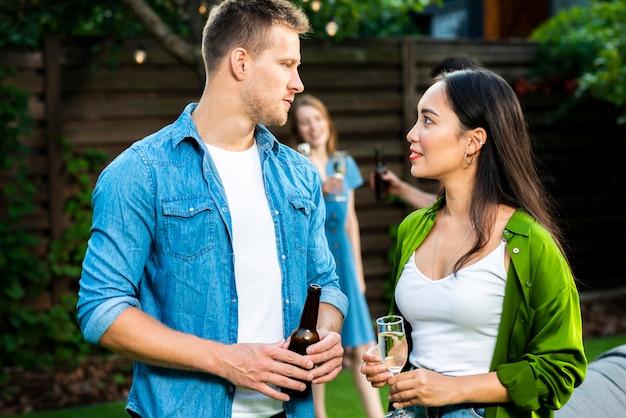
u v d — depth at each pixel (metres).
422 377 1.87
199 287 1.96
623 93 5.77
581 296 6.52
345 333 3.87
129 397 2.02
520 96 6.37
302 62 5.73
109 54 5.20
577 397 2.56
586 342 5.51
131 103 5.29
